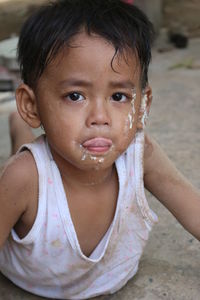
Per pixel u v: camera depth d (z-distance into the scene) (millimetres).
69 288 1575
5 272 1649
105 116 1232
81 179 1402
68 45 1218
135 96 1310
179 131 3088
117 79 1233
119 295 1622
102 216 1476
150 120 3318
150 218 1542
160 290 1633
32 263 1487
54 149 1348
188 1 7750
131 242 1548
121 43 1235
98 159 1260
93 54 1206
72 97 1237
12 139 2252
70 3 1322
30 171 1378
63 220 1403
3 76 3949
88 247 1512
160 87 4160
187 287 1645
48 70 1255
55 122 1269
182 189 1598
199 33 6328
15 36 4973
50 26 1257
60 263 1479
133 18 1312
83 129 1238
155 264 1765
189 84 4246
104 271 1551
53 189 1393
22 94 1357
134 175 1471
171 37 5785
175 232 1955
